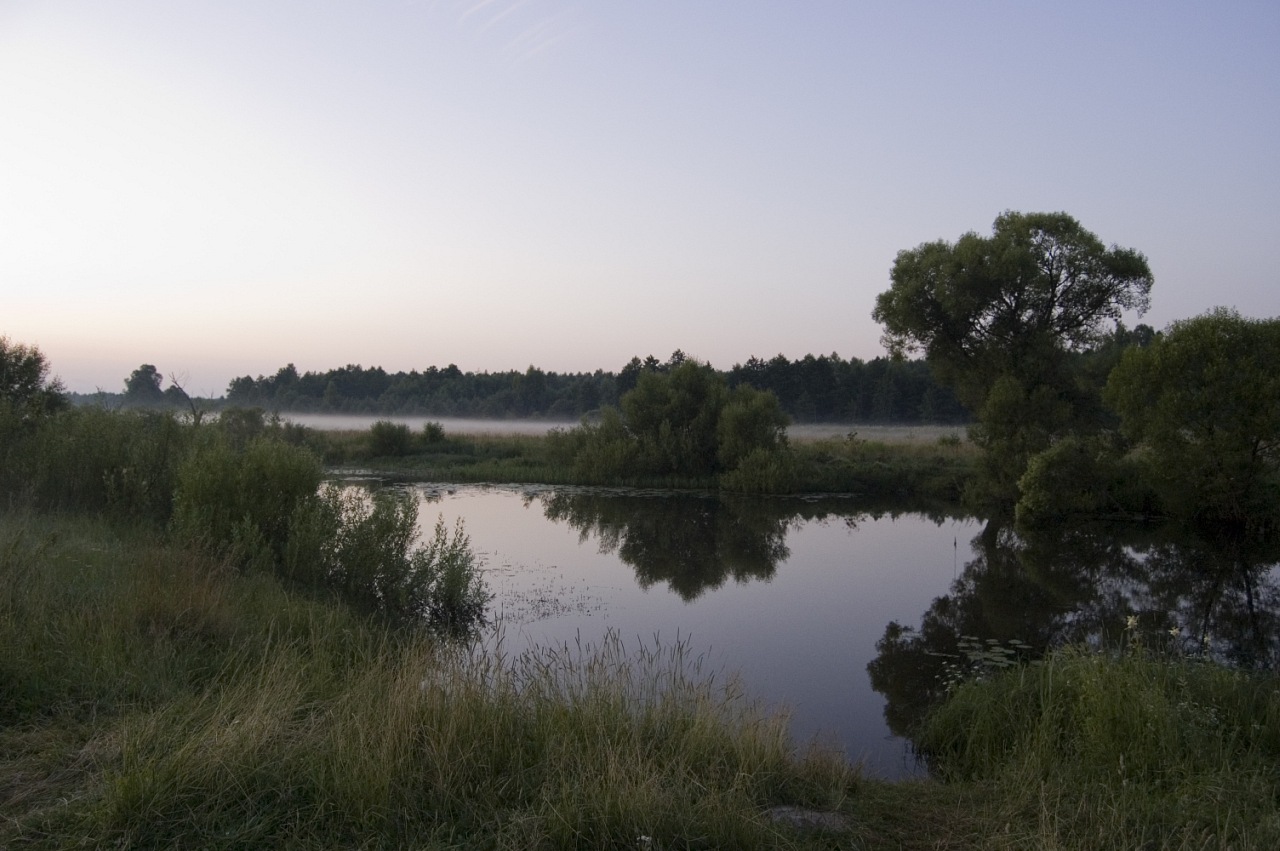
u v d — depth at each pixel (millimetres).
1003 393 26641
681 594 14406
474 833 4078
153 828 3834
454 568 12461
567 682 6531
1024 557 18688
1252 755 5629
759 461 31141
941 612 13469
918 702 9055
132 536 11734
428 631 11078
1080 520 23938
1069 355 29031
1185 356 21969
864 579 16062
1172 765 5371
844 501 28609
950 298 28500
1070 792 5141
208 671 6566
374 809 4113
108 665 5930
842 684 9672
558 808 4191
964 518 25062
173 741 4609
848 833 4527
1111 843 4168
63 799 4098
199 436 14383
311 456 13250
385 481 32125
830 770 5602
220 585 8680
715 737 5605
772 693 9281
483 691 5727
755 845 4148
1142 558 18719
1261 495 21688
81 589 7844
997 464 26766
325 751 4598
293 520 12023
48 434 14422
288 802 4172
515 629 11727
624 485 32406
